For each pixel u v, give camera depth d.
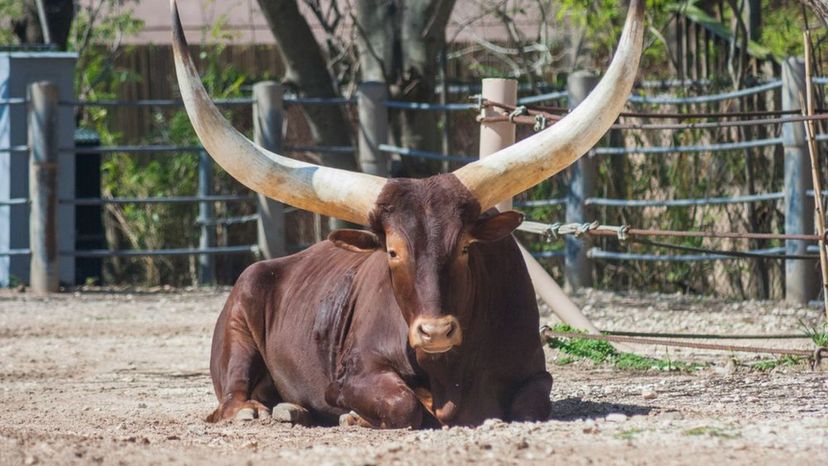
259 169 22.66
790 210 48.62
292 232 65.56
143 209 66.06
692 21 59.59
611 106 22.45
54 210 55.16
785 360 31.84
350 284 24.70
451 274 21.34
